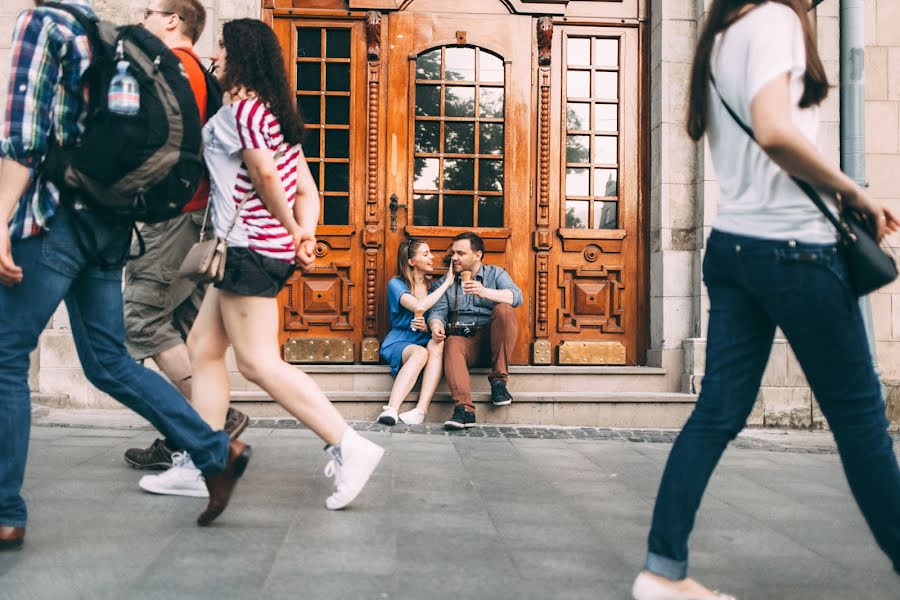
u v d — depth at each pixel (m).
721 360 2.06
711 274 2.11
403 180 5.98
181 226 3.70
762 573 2.42
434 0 6.04
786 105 1.84
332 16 5.96
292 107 2.88
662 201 5.81
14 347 2.37
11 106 2.25
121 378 2.61
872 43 5.97
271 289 2.88
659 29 5.89
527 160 6.05
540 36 6.04
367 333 5.86
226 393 3.13
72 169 2.35
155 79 2.44
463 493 3.36
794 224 1.93
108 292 2.62
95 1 5.46
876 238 1.98
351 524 2.79
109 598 2.01
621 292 6.04
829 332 1.94
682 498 2.02
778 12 1.93
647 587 2.02
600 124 6.07
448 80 6.05
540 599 2.11
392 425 5.12
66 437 4.40
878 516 1.99
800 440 5.10
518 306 5.43
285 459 3.94
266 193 2.77
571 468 4.00
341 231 5.88
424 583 2.21
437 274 5.91
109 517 2.80
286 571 2.27
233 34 2.84
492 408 5.38
